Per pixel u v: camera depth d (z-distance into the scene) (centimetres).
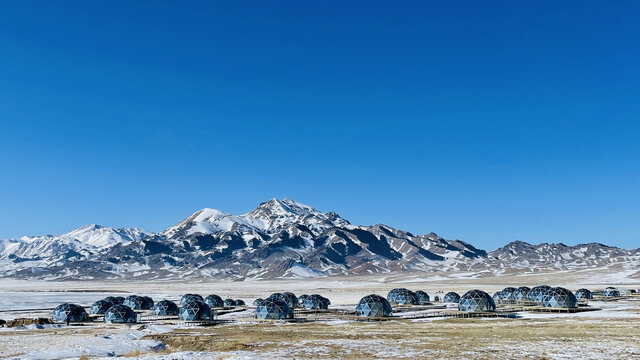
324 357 4097
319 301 11994
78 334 6425
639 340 5022
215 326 7938
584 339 5153
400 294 13325
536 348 4506
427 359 3959
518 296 13012
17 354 4422
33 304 16312
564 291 10269
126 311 9150
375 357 4091
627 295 15512
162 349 4972
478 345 4803
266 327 7575
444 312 10306
